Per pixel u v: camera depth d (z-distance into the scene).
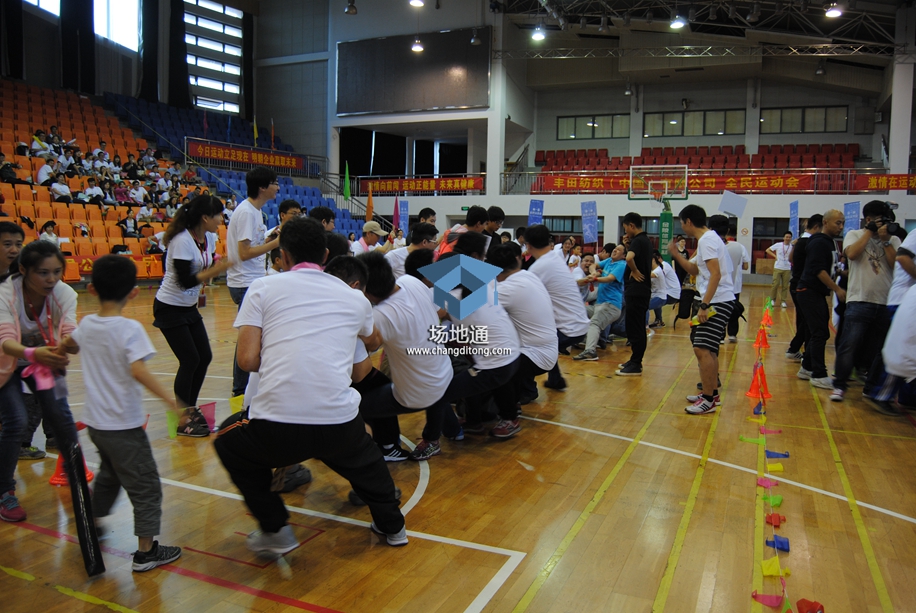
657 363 6.91
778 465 3.67
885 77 17.92
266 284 2.54
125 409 2.46
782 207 17.42
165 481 3.38
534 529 2.91
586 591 2.38
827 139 20.34
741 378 6.16
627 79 20.97
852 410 4.99
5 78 17.06
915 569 2.58
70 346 2.56
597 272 7.97
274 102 22.61
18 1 17.11
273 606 2.27
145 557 2.51
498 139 19.33
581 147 22.73
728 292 4.80
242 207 4.34
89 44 18.56
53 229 11.76
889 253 5.07
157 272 13.69
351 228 18.84
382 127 21.45
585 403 5.18
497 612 2.24
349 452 2.57
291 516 3.06
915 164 18.34
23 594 2.33
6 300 2.76
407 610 2.25
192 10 20.95
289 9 22.19
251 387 3.11
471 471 3.66
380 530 2.75
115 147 17.08
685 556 2.66
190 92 21.11
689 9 16.39
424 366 3.35
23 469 3.54
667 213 13.12
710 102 21.27
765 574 2.50
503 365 3.88
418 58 19.91
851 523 3.00
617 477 3.56
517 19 19.62
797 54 17.03
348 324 2.56
